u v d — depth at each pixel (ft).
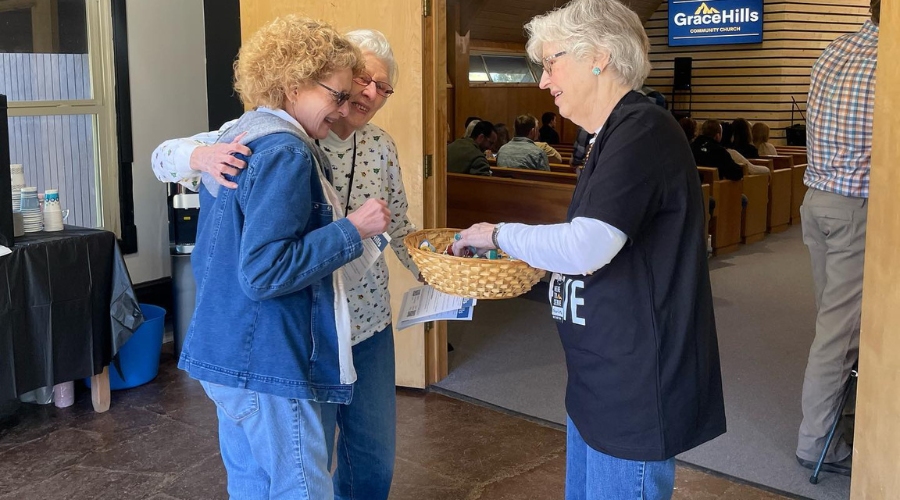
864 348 7.53
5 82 13.83
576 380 5.90
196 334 5.79
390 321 7.44
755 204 24.86
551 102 40.57
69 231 11.91
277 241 5.36
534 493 9.69
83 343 11.65
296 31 5.70
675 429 5.61
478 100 37.04
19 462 10.48
